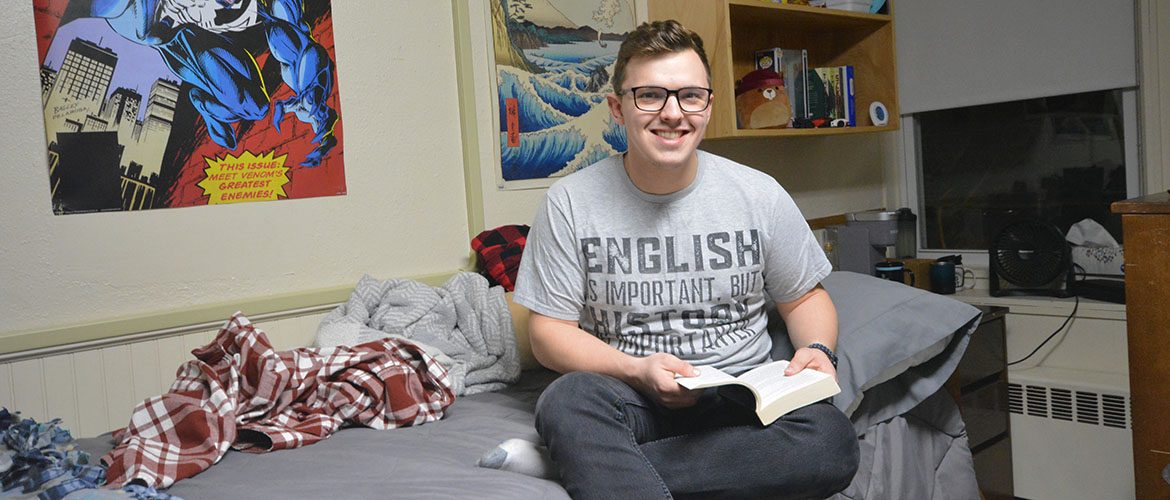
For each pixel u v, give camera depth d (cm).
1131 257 192
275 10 202
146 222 186
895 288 199
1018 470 273
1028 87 304
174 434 153
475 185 238
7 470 127
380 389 171
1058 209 306
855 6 303
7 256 170
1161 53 273
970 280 321
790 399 141
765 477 142
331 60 212
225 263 197
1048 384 264
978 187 327
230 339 171
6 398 168
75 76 176
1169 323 187
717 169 168
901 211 319
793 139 323
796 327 175
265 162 202
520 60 246
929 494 200
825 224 330
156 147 186
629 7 275
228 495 132
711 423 160
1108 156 293
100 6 179
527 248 172
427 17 229
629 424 145
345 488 132
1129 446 249
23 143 171
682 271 164
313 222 210
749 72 304
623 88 159
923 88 331
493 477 137
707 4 264
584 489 135
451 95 235
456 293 211
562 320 167
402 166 225
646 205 165
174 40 188
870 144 352
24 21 171
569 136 259
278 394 165
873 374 178
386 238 223
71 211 176
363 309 202
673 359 147
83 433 178
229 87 196
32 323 172
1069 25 292
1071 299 281
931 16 326
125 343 183
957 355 196
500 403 184
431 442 157
